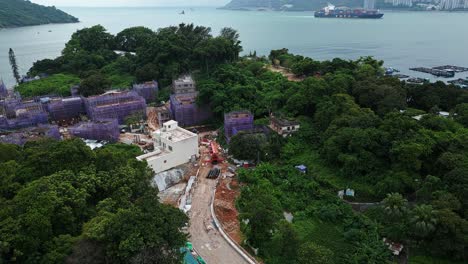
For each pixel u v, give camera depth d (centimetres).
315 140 12450
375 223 8975
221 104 14750
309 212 9388
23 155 8819
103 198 7581
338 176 10744
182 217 6631
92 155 8200
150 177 9031
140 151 11888
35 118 14325
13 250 5469
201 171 11212
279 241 7800
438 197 8719
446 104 14300
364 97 13812
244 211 8756
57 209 6306
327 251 7031
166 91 18338
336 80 14638
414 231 7950
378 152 10531
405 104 13875
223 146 13038
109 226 5872
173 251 5988
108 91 17425
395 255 8188
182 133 11944
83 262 5478
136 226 5825
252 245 7775
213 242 7931
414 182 9669
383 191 9781
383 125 11044
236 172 11100
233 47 19912
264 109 14475
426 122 11294
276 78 17500
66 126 15275
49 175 7450
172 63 19862
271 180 10594
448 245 7719
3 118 13838
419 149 9700
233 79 16338
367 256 7969
